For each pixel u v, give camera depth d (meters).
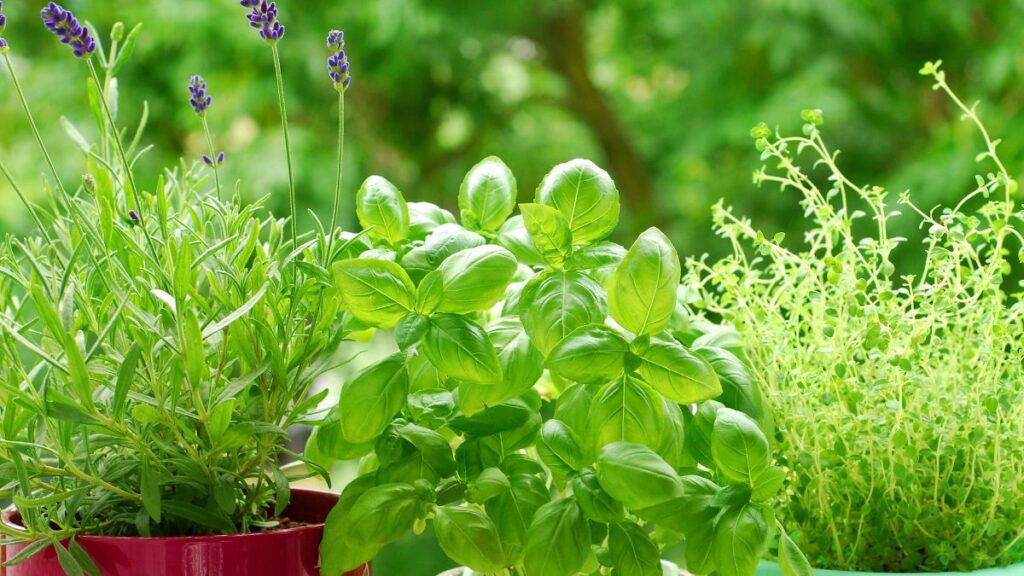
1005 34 5.32
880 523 1.26
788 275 1.33
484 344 1.14
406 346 1.14
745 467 1.13
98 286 1.21
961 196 4.91
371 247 1.24
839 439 1.24
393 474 1.16
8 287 1.21
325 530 1.16
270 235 1.22
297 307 1.19
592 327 1.14
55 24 1.12
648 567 1.14
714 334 1.25
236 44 5.54
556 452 1.14
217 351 1.18
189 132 5.95
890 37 5.94
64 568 1.12
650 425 1.13
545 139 7.35
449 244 1.19
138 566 1.13
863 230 5.12
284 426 1.18
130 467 1.15
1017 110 5.21
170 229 1.21
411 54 6.08
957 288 1.24
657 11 6.42
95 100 1.21
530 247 1.21
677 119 6.45
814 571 1.21
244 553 1.14
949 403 1.26
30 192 5.23
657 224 6.61
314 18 5.87
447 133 7.43
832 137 5.79
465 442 1.19
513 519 1.16
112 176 1.24
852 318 1.26
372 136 6.41
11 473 1.13
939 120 5.98
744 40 5.98
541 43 7.11
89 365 1.14
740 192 5.98
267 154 5.38
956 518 1.25
